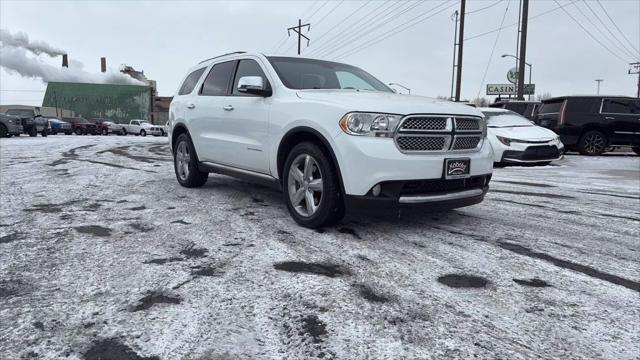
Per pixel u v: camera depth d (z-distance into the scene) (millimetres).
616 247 3594
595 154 12461
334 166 3711
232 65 5398
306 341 2086
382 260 3180
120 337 2107
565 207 5191
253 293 2592
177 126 6188
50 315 2318
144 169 8266
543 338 2143
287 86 4438
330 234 3822
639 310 2455
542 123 13266
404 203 3508
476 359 1958
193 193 5746
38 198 5301
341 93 4129
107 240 3592
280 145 4219
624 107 12172
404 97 4105
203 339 2094
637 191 6406
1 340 2078
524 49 20750
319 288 2672
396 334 2156
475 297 2586
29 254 3230
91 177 7102
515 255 3344
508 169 9359
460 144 3807
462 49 25891
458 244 3590
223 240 3613
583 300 2572
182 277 2820
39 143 16672
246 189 6082
